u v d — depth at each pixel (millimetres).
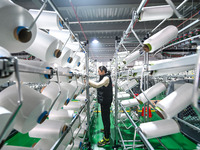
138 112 2996
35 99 484
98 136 2578
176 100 653
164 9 842
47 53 648
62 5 2205
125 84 2285
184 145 2154
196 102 335
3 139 351
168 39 902
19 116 441
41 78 535
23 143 2309
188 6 2168
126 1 2170
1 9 368
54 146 624
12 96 445
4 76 301
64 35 1043
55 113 1056
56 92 737
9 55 318
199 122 2062
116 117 2074
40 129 732
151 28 3111
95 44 4770
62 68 793
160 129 706
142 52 1797
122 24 3287
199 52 343
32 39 509
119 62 2590
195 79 340
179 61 504
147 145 592
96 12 2699
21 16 424
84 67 2014
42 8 524
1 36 387
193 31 2273
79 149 1387
